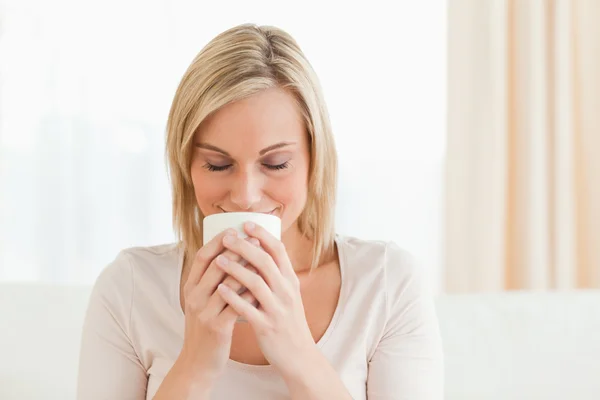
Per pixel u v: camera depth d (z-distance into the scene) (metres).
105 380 1.41
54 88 3.56
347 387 1.36
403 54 3.59
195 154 1.22
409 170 3.60
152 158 3.60
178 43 3.59
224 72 1.17
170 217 3.61
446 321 1.85
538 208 3.45
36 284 1.94
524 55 3.48
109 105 3.58
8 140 3.54
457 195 3.49
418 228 3.60
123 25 3.58
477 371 1.75
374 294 1.42
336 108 3.59
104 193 3.59
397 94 3.60
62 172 3.57
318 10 3.59
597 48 3.46
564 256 3.43
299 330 1.21
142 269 1.45
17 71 3.54
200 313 1.19
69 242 3.58
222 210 1.22
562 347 1.79
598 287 3.48
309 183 1.34
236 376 1.33
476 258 3.46
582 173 3.51
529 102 3.46
